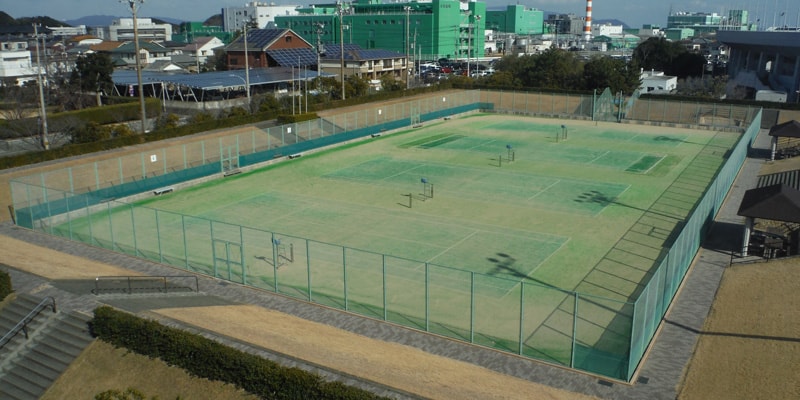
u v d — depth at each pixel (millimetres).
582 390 19531
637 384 19797
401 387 18891
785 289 25094
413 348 22531
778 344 20781
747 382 18984
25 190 38562
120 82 91625
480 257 32219
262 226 37750
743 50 127250
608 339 22625
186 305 25609
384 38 188250
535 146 63969
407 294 27453
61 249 33438
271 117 69500
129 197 44438
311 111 74125
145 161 49188
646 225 37594
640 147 63125
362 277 29406
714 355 21156
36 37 54938
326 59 131625
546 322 24484
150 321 22219
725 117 75375
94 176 45406
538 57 108125
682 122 76875
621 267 30672
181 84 91500
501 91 90562
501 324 24484
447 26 185250
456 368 20844
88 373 21469
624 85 97562
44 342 23344
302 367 20203
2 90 86562
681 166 54156
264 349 21438
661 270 23328
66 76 101000
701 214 32344
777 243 31781
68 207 35219
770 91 96500
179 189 47719
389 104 83875
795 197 29969
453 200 43594
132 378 20828
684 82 110375
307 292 27703
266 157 56062
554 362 21438
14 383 21797
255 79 99938
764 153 58219
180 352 20625
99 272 29547
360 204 42750
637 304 20062
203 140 55375
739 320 23281
